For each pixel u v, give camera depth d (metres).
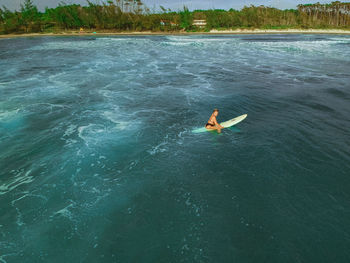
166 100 16.94
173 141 11.29
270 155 10.08
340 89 19.38
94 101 16.44
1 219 6.86
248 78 23.41
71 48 43.47
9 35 79.00
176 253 5.88
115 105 15.79
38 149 10.50
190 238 6.29
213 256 5.79
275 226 6.63
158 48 45.34
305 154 10.14
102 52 38.81
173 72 25.69
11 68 26.22
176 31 96.56
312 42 54.38
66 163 9.52
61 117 13.79
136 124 13.00
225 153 10.28
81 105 15.69
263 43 53.16
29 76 22.88
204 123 13.30
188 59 34.00
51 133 11.89
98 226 6.66
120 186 8.27
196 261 5.66
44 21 95.06
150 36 79.19
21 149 10.48
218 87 20.34
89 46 46.78
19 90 18.55
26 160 9.72
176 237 6.33
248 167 9.29
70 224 6.71
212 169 9.21
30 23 87.62
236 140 11.39
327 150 10.43
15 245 6.07
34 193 7.91
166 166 9.40
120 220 6.88
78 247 6.04
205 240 6.23
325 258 5.71
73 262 5.65
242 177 8.71
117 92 18.50
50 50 40.59
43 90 18.59
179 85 20.83
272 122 13.38
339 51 40.12
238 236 6.34
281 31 97.25
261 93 18.61
